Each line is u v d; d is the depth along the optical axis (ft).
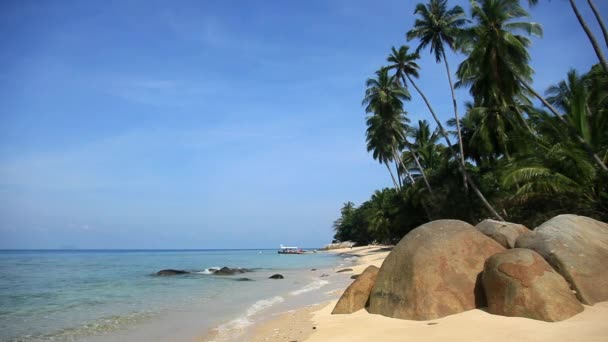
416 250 35.04
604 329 23.75
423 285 32.55
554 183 73.00
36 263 184.55
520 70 83.82
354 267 127.75
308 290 74.08
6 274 114.42
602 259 32.09
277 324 40.75
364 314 36.42
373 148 192.34
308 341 30.73
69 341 35.99
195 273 121.90
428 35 114.73
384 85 151.84
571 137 68.95
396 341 26.76
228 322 44.11
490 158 115.85
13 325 43.19
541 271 28.89
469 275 32.91
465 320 28.81
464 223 37.32
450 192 126.93
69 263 186.50
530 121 101.55
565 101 77.56
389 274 36.09
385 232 242.99
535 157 77.25
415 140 182.60
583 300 29.32
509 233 37.70
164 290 76.18
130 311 52.01
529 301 27.63
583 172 69.67
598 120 67.77
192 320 45.55
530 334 24.38
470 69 90.38
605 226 37.50
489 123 100.27
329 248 418.51
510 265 29.40
